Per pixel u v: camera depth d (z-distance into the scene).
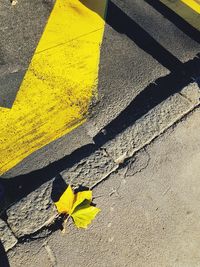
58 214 0.97
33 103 1.16
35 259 0.90
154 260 0.96
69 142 1.10
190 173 1.11
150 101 1.23
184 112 1.21
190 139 1.17
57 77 1.23
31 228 0.94
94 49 1.32
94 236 0.96
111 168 1.06
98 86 1.23
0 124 1.10
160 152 1.12
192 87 1.27
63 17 1.38
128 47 1.35
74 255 0.92
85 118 1.15
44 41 1.30
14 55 1.25
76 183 1.02
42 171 1.04
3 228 0.92
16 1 1.38
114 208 1.00
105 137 1.13
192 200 1.07
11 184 1.00
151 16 1.47
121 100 1.21
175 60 1.35
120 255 0.94
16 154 1.05
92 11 1.43
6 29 1.31
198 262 0.98
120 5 1.47
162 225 1.01
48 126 1.12
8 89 1.17
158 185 1.07
